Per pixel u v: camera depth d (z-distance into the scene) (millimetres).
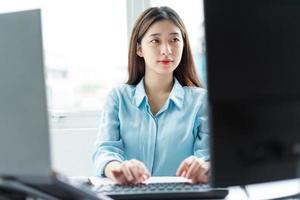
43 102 566
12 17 571
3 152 581
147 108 1382
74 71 1788
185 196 763
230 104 582
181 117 1377
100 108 1809
